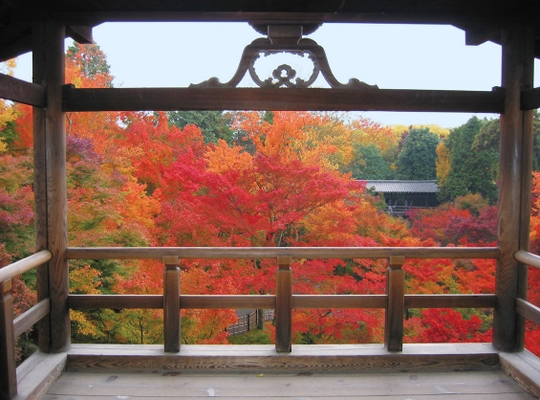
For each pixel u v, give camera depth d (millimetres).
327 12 2496
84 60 10484
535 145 9773
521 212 2709
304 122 7270
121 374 2566
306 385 2449
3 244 5699
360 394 2354
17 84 2254
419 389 2420
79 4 2451
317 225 6723
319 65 2600
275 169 5996
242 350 2691
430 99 2629
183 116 10836
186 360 2617
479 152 11484
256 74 2586
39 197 2615
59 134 2605
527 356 2666
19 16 2525
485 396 2352
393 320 2688
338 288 6055
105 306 2699
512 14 2574
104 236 6312
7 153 7137
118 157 7258
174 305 2635
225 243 6160
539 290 5828
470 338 5840
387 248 2691
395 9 2531
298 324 5789
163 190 7723
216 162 7016
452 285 6848
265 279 5867
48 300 2625
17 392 2176
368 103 2604
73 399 2283
